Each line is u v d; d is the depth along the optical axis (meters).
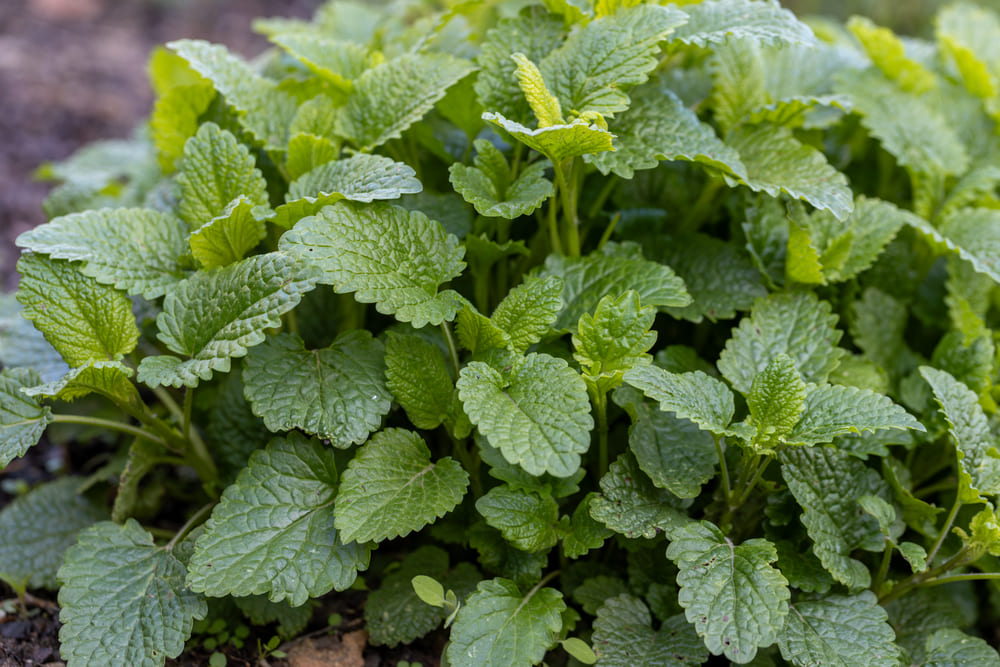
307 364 0.62
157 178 0.77
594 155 0.63
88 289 0.62
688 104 0.69
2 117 1.04
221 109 0.68
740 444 0.61
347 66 0.68
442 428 0.65
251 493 0.61
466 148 0.69
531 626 0.60
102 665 0.59
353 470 0.61
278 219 0.63
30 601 0.65
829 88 0.71
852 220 0.67
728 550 0.60
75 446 0.73
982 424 0.63
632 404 0.62
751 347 0.64
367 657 0.63
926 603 0.64
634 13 0.63
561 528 0.62
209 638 0.63
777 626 0.58
